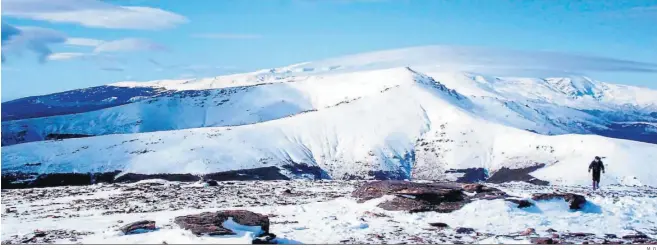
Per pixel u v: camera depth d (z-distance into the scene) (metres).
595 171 52.31
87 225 31.48
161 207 39.41
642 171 182.25
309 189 52.47
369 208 36.53
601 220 34.00
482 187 39.47
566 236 29.42
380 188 38.69
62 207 40.19
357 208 37.22
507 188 53.19
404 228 31.23
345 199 40.31
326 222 32.47
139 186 53.38
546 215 34.81
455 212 34.69
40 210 38.72
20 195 48.31
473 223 32.69
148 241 25.45
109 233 27.41
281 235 28.45
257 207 38.91
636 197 42.34
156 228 28.59
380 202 36.78
